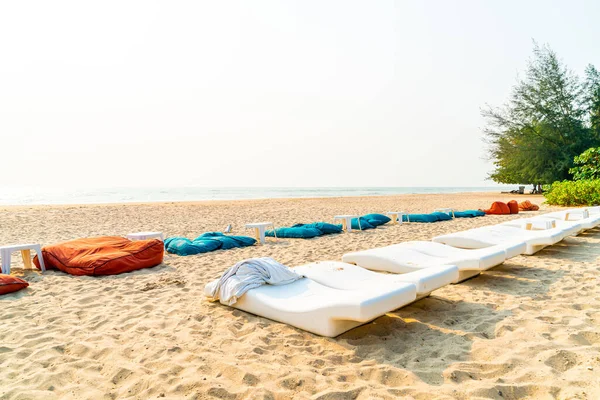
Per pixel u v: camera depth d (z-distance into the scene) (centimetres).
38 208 1878
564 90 2673
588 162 1962
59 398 259
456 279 425
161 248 682
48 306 454
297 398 254
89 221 1386
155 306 448
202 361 307
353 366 297
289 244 880
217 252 789
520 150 2842
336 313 331
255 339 345
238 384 274
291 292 409
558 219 1019
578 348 312
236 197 4225
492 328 365
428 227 1143
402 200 2734
